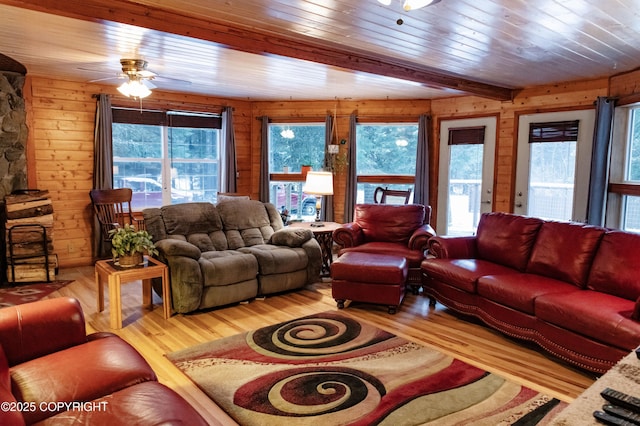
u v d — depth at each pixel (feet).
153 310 13.88
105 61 14.98
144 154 21.54
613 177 16.79
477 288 12.34
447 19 10.11
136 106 20.68
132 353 7.21
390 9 9.52
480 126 20.92
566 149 18.21
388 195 22.08
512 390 9.10
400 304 14.42
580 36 11.35
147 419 5.38
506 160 20.11
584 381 9.55
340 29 11.02
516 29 10.82
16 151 17.26
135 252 12.77
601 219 16.70
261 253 14.94
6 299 14.75
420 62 14.40
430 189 22.99
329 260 18.53
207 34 10.57
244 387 9.19
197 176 23.32
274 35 11.60
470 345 11.39
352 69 13.61
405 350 11.03
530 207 19.51
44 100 18.34
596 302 9.87
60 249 19.24
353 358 10.56
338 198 23.95
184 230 15.24
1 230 16.99
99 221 19.27
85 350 7.20
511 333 11.39
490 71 15.81
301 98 23.41
